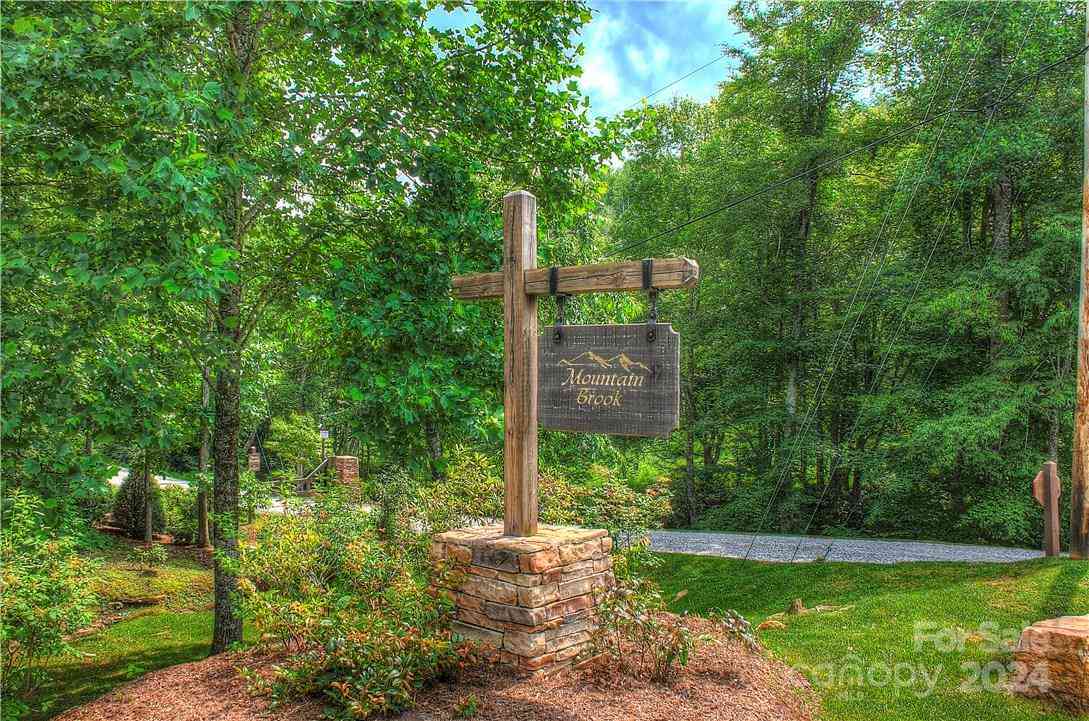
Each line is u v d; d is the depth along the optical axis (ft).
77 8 14.71
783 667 16.74
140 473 46.29
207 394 26.43
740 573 34.14
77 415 15.58
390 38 20.11
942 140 43.70
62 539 17.28
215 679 14.02
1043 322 45.39
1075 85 40.34
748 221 56.08
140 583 36.63
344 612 14.58
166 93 14.57
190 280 15.02
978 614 20.66
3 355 13.12
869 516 49.39
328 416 48.91
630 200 71.41
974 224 51.26
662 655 13.85
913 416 45.85
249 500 24.43
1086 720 13.74
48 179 16.96
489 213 24.03
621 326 14.16
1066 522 43.75
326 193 23.04
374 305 20.70
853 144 52.21
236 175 17.44
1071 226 39.11
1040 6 39.99
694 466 67.41
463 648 13.33
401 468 25.68
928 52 45.70
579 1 24.50
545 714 11.55
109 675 24.23
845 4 51.62
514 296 15.38
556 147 24.64
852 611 22.31
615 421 14.14
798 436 52.54
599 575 15.01
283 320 28.94
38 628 16.48
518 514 14.87
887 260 53.62
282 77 23.91
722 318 59.41
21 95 12.76
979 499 43.50
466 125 23.73
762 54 56.54
